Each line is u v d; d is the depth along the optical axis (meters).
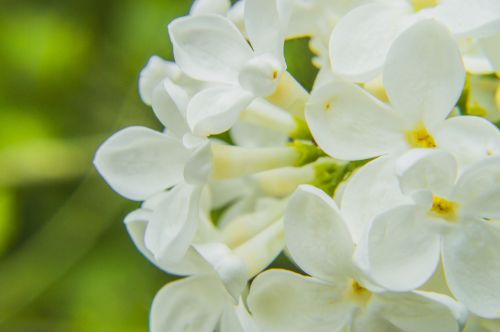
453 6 0.21
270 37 0.21
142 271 0.29
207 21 0.21
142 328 0.28
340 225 0.20
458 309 0.20
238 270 0.21
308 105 0.20
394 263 0.20
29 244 0.29
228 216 0.24
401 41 0.20
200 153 0.20
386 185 0.20
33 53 0.31
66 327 0.29
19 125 0.31
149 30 0.29
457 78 0.20
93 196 0.29
